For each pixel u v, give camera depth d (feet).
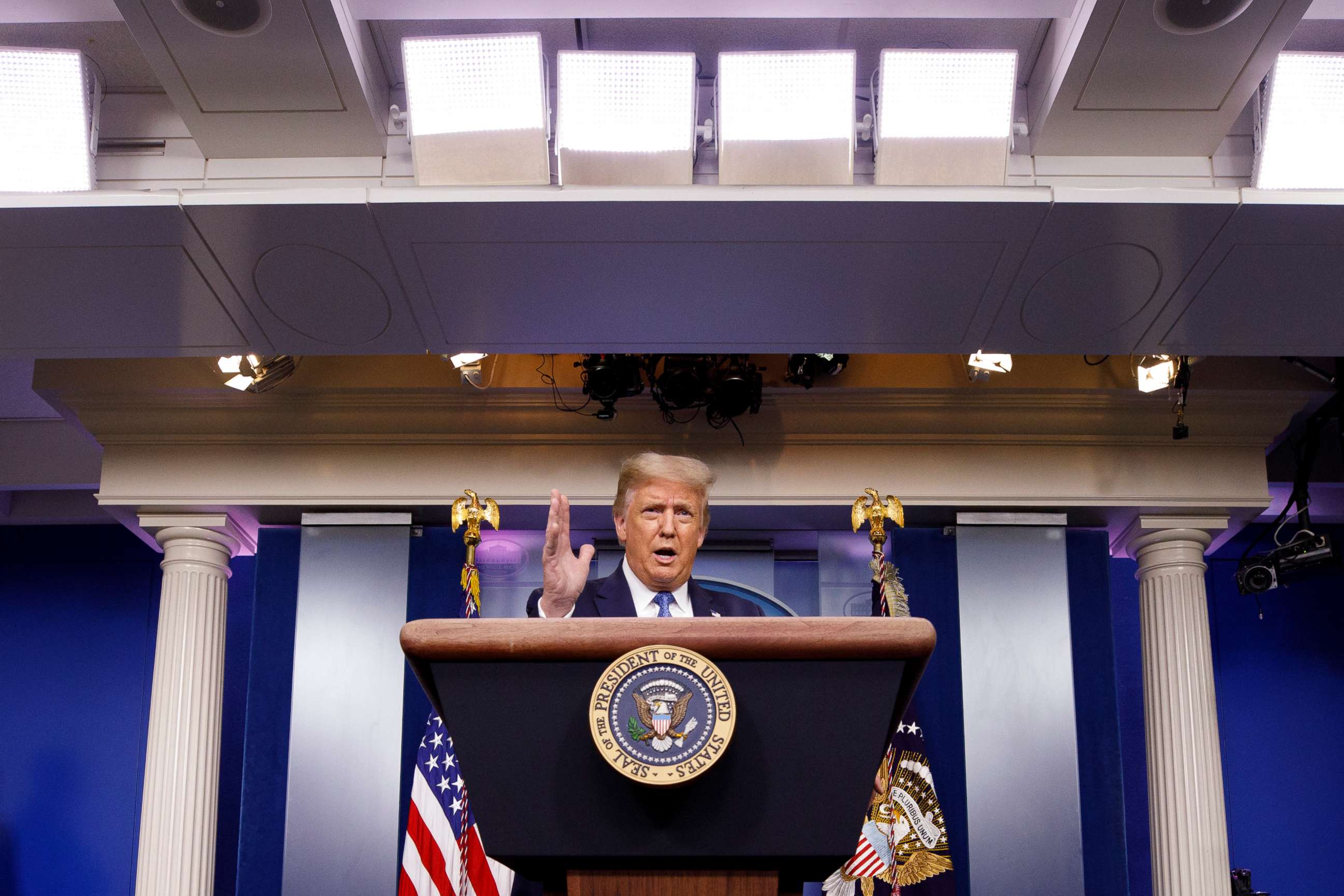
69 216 13.30
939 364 19.52
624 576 8.32
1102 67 13.55
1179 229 13.61
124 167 14.88
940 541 20.16
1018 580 19.62
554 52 15.19
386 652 19.30
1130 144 14.60
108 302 15.11
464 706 3.47
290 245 13.97
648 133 14.02
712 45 15.08
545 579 5.26
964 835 18.92
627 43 15.03
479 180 14.07
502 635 3.46
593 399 18.30
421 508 19.85
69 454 23.03
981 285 14.75
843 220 13.51
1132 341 16.07
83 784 23.80
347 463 19.75
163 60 13.44
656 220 13.50
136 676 24.34
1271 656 24.02
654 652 3.38
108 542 25.04
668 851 3.39
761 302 15.12
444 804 16.25
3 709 24.13
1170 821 18.53
